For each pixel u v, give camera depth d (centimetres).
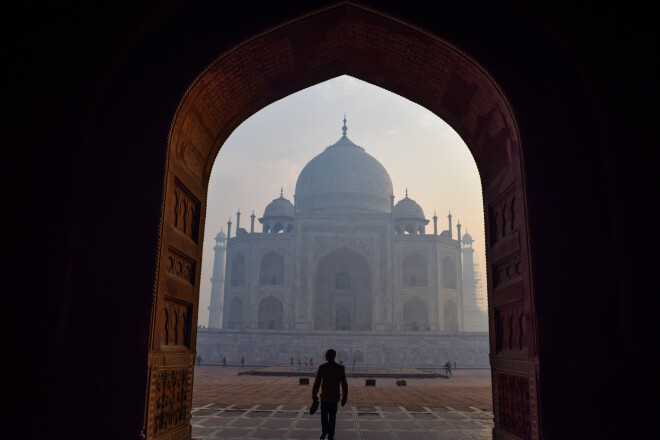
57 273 431
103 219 448
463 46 486
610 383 418
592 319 430
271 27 493
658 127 439
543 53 483
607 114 451
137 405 413
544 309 430
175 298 488
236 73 528
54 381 416
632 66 452
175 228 491
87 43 468
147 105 471
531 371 437
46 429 409
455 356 3553
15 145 445
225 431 647
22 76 456
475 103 552
